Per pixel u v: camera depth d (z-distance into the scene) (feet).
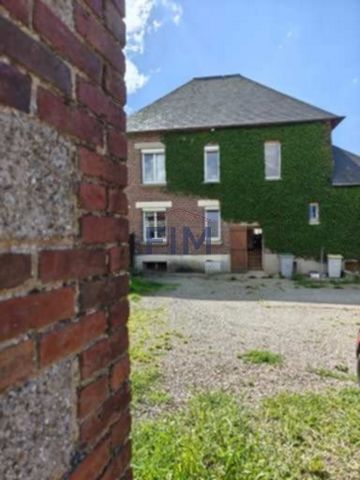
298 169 47.34
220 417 9.58
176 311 25.43
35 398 2.52
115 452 3.77
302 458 8.20
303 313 25.41
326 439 8.98
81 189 3.20
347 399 11.21
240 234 48.55
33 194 2.55
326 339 18.84
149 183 49.93
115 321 3.82
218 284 39.52
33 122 2.57
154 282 40.55
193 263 48.91
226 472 7.30
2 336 2.24
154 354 15.89
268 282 41.14
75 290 3.07
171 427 9.06
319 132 46.96
